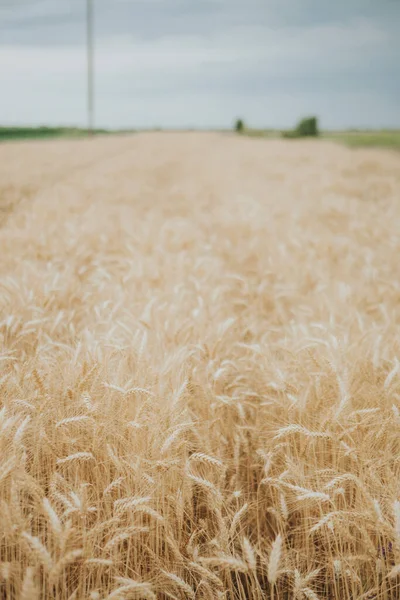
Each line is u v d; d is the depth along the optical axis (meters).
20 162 19.92
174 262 5.59
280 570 2.03
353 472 2.29
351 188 13.62
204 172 19.00
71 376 2.51
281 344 3.41
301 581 1.97
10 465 1.91
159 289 4.61
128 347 2.84
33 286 4.16
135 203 11.11
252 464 2.75
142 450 2.21
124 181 14.48
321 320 3.93
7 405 2.33
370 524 2.08
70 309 4.14
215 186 14.55
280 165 21.06
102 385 2.47
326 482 2.28
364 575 2.21
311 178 15.54
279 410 2.83
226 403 2.65
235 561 1.83
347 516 2.14
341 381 2.43
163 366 2.71
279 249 6.31
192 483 2.27
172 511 2.22
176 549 2.00
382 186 14.74
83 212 9.00
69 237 6.59
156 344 3.14
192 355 2.95
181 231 7.28
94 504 2.17
